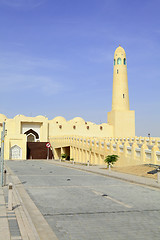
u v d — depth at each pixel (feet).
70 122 283.59
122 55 271.08
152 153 91.61
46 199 43.06
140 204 39.58
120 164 117.19
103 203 40.14
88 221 30.81
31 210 35.86
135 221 30.94
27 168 108.78
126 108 270.26
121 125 266.98
